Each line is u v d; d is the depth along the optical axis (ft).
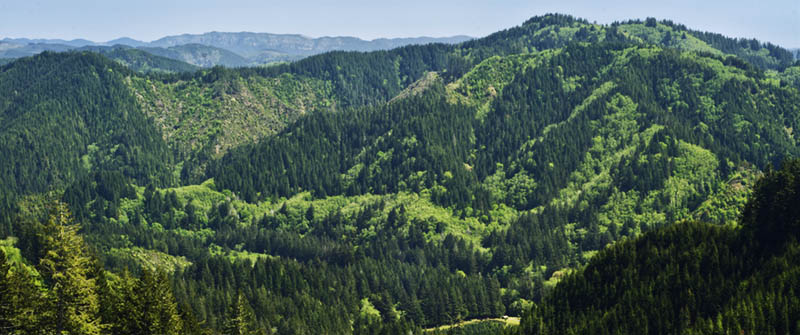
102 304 443.32
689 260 624.18
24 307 366.02
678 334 566.36
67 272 389.80
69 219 444.14
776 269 569.23
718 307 572.10
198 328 502.79
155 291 445.37
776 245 599.57
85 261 417.49
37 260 630.33
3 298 359.25
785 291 546.26
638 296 613.11
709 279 595.88
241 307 538.88
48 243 431.02
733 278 591.78
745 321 531.50
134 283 450.71
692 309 583.58
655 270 637.30
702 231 650.02
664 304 592.60
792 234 591.78
